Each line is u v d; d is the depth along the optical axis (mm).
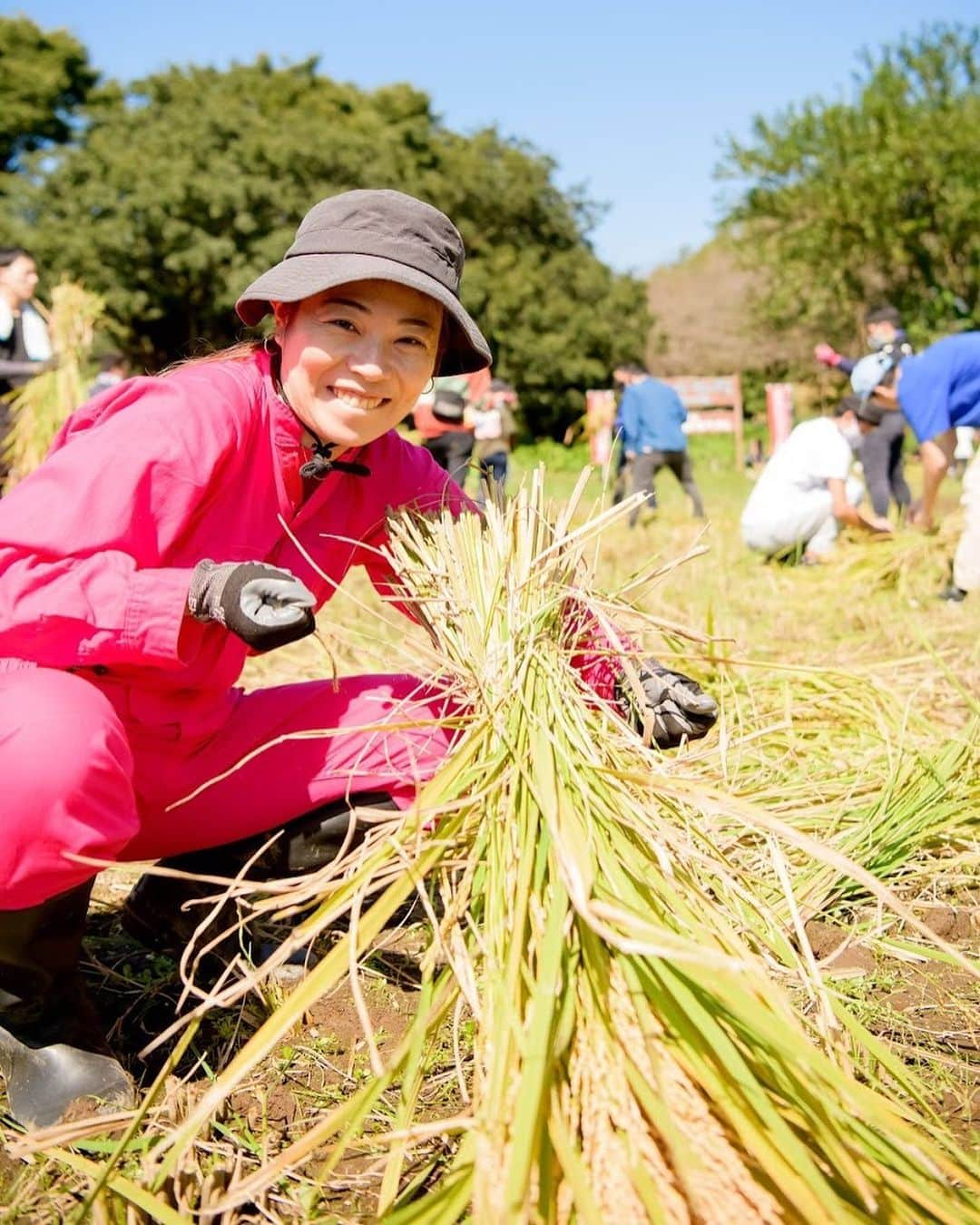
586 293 36875
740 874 1964
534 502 2312
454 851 1923
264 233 33094
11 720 1805
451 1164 1748
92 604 1848
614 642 2117
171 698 2133
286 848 2354
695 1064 1525
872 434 8461
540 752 1870
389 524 2371
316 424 2102
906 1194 1496
